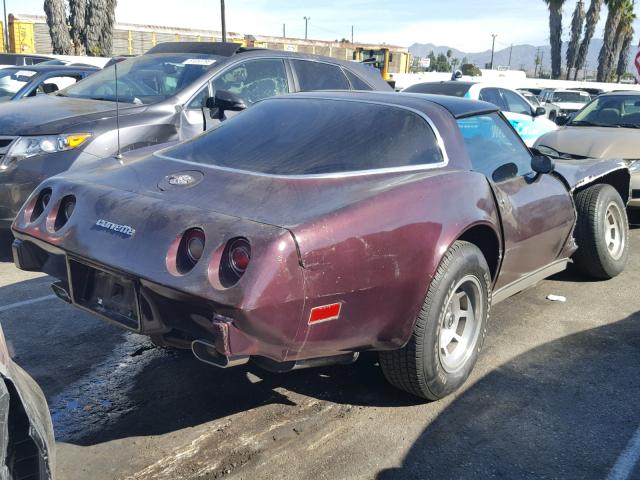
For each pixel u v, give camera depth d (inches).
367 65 302.4
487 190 138.3
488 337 167.8
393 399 136.0
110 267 111.7
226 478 108.8
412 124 138.4
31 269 136.1
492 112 160.9
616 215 212.7
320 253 104.0
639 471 113.5
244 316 97.3
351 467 112.4
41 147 215.8
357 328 113.1
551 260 178.5
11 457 74.4
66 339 162.9
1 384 70.8
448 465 113.7
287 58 268.8
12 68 387.5
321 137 134.6
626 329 175.6
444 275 123.5
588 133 305.1
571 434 124.4
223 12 940.0
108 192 123.9
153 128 231.9
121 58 331.0
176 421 126.6
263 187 118.3
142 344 161.2
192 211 111.1
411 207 118.5
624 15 1742.1
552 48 1642.5
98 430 122.9
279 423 126.2
